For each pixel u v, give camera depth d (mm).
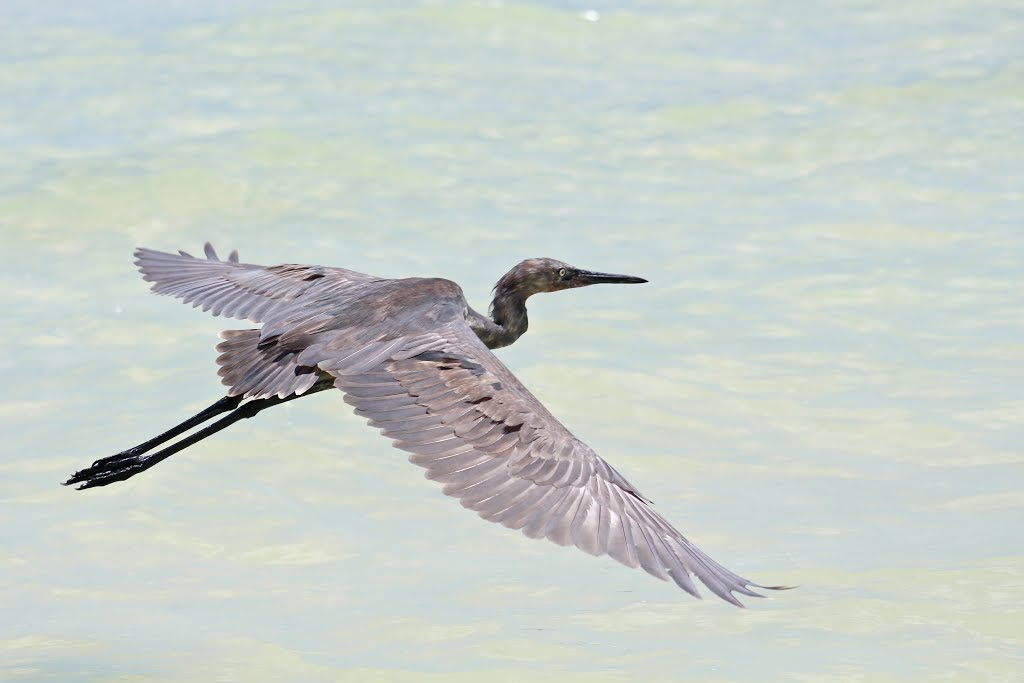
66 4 25594
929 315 15656
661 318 15711
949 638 10117
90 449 13070
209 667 10062
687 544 6660
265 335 8305
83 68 22250
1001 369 14438
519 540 12055
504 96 21547
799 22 25203
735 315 15734
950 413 13648
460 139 19938
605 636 10406
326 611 10875
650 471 12750
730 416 13797
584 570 11547
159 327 15531
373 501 12656
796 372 14508
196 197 17984
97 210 17719
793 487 12461
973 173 19141
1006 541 11406
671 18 25344
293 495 12711
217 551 11797
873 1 26266
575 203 18234
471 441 7168
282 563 11617
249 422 13984
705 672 9773
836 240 17406
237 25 24359
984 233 17516
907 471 12680
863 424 13547
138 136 19625
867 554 11352
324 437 13789
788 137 20297
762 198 18594
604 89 21984
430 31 24188
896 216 18016
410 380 7598
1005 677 9625
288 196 18109
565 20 24781
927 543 11461
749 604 10680
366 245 16781
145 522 12203
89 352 14914
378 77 22031
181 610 10922
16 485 12617
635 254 16891
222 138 19484
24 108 20672
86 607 10984
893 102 21438
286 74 22047
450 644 10312
